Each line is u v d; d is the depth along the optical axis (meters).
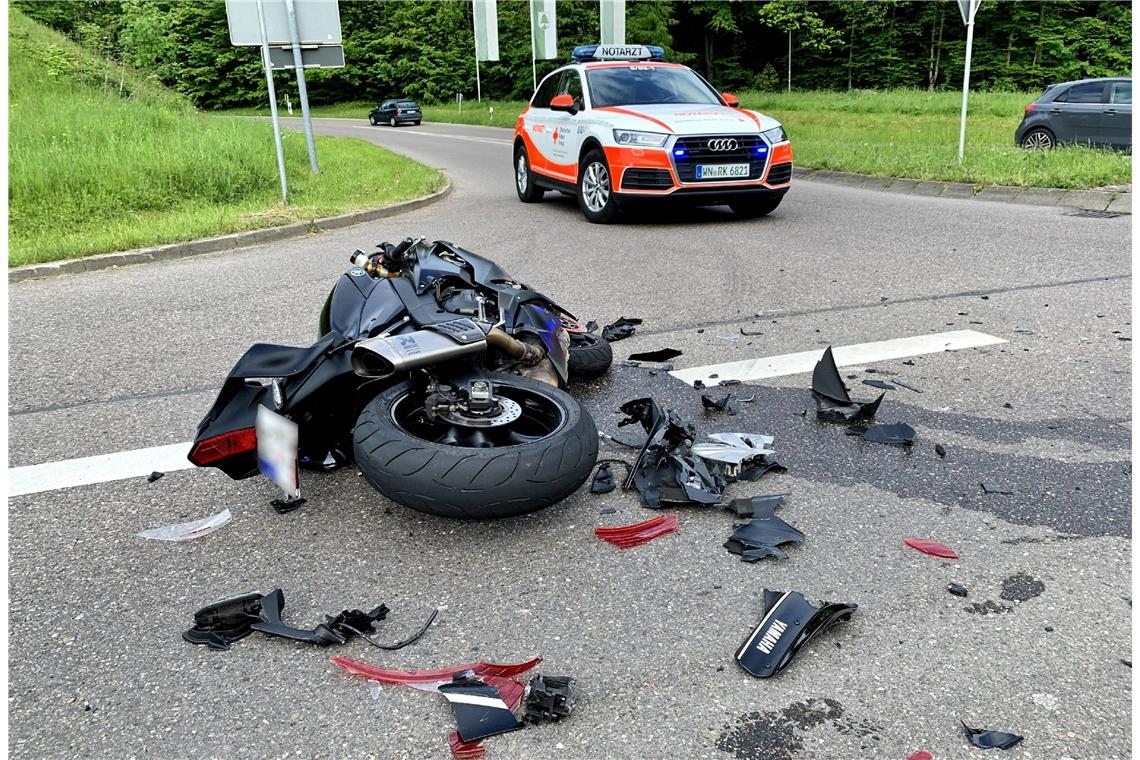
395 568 2.97
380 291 3.67
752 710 2.21
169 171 12.43
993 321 5.66
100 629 2.69
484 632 2.59
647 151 9.52
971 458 3.67
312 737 2.18
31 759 2.13
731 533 3.12
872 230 9.20
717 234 9.39
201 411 4.61
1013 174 11.52
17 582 2.98
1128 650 2.40
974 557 2.90
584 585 2.83
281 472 3.08
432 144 26.03
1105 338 5.20
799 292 6.67
